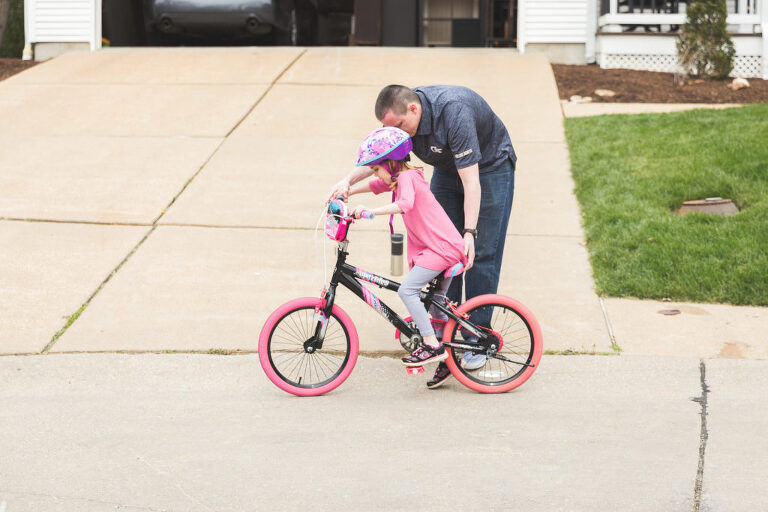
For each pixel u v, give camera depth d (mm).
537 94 10359
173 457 3881
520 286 5973
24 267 6176
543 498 3521
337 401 4500
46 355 4992
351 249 6609
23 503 3490
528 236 6844
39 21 12828
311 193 7672
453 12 16938
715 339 5168
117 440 4043
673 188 7227
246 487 3627
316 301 4508
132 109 9898
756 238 6258
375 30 15055
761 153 7609
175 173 8086
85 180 7895
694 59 10906
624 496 3529
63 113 9781
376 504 3488
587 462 3818
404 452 3932
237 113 9734
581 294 5859
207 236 6793
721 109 9219
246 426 4195
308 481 3670
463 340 4707
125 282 5992
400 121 4449
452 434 4113
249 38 14398
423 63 11742
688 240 6328
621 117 9297
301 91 10484
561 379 4723
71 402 4441
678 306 5668
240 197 7566
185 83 10867
